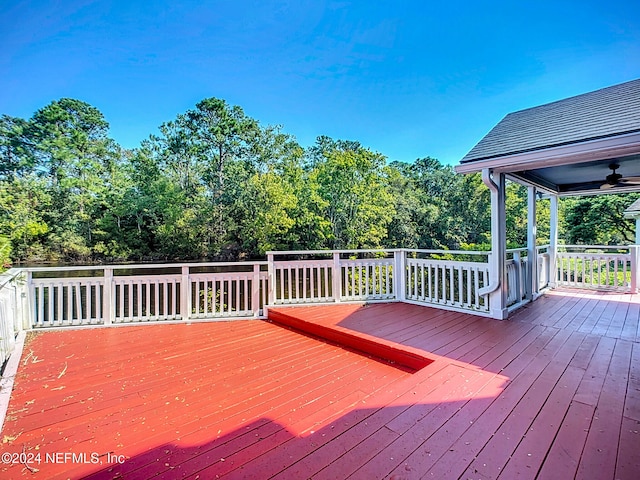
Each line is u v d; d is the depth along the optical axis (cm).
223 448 195
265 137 2477
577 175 550
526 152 392
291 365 333
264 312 529
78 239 2097
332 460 165
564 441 174
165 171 2412
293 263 546
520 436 180
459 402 220
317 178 2053
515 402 219
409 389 240
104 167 2567
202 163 2453
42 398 266
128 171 2422
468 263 480
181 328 474
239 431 213
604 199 1315
